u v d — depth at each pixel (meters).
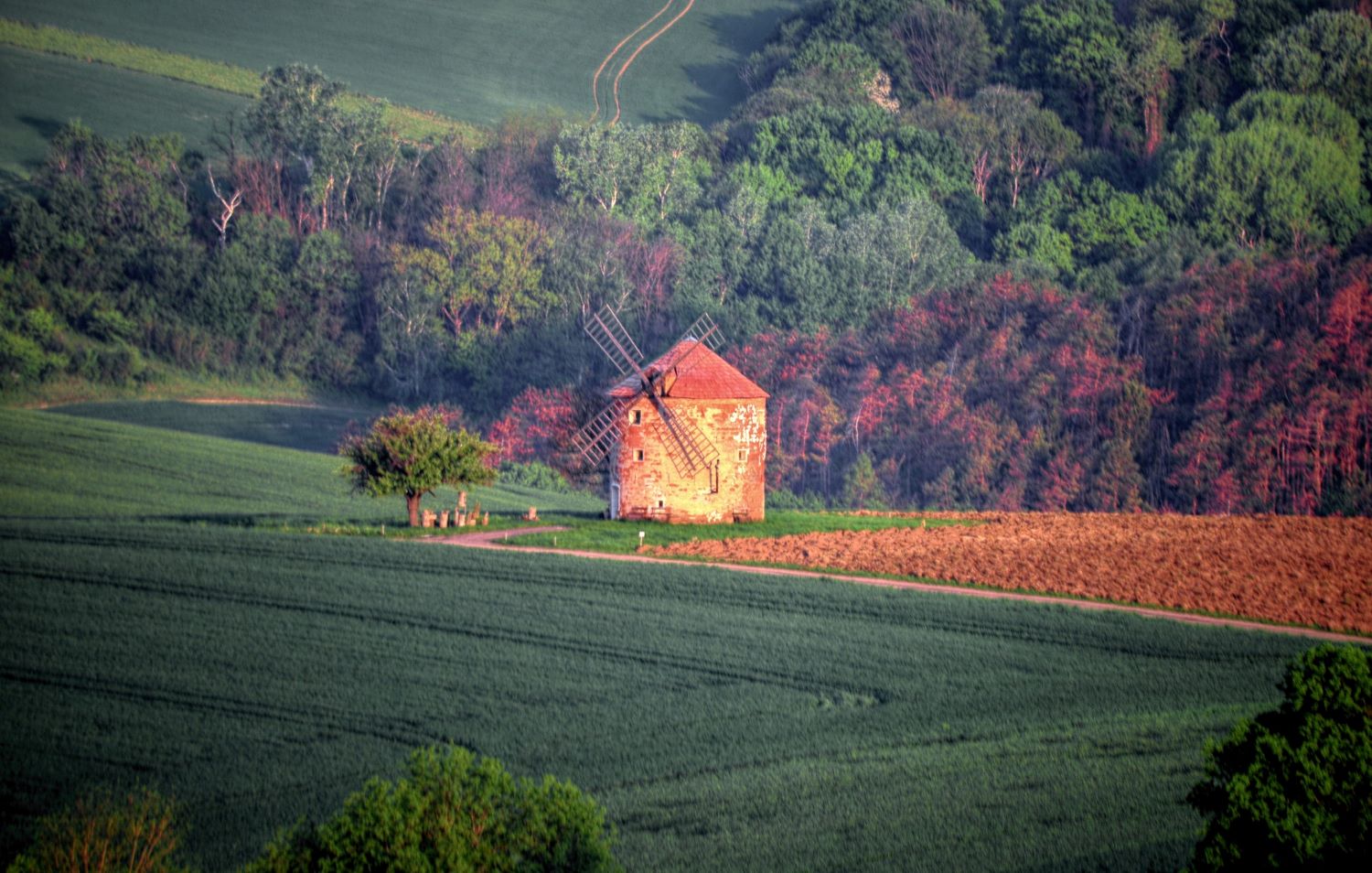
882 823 157.88
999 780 168.75
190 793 171.50
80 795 170.88
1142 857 148.25
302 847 123.06
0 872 151.62
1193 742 179.88
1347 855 115.50
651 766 175.50
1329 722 121.00
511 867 122.00
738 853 150.62
